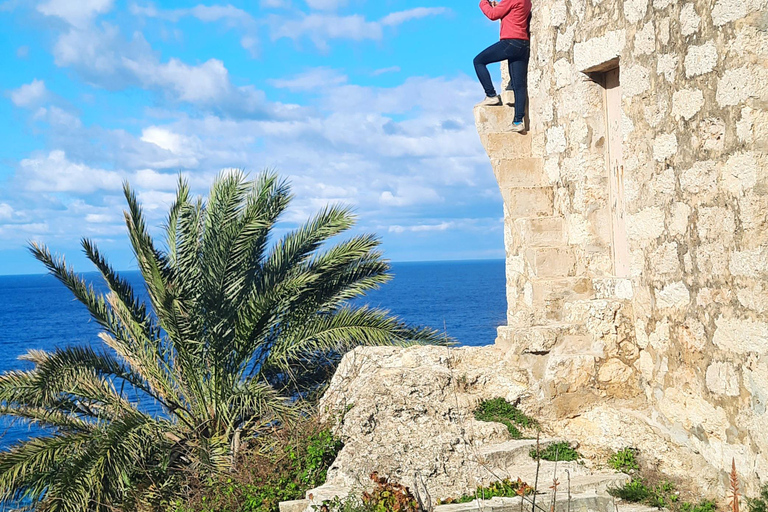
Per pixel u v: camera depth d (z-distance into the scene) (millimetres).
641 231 6711
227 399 10328
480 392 7242
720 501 5590
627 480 5895
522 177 8672
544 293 7641
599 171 7754
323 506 5648
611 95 7617
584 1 7559
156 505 8852
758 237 5191
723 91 5473
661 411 6566
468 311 48875
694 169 5875
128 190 9641
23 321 82125
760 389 5207
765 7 5102
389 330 10789
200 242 11023
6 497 9297
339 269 11453
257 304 10414
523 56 8797
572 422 6914
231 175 10984
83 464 8773
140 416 10117
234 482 7508
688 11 5840
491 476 6027
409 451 6289
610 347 7043
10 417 11180
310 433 7402
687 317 6078
